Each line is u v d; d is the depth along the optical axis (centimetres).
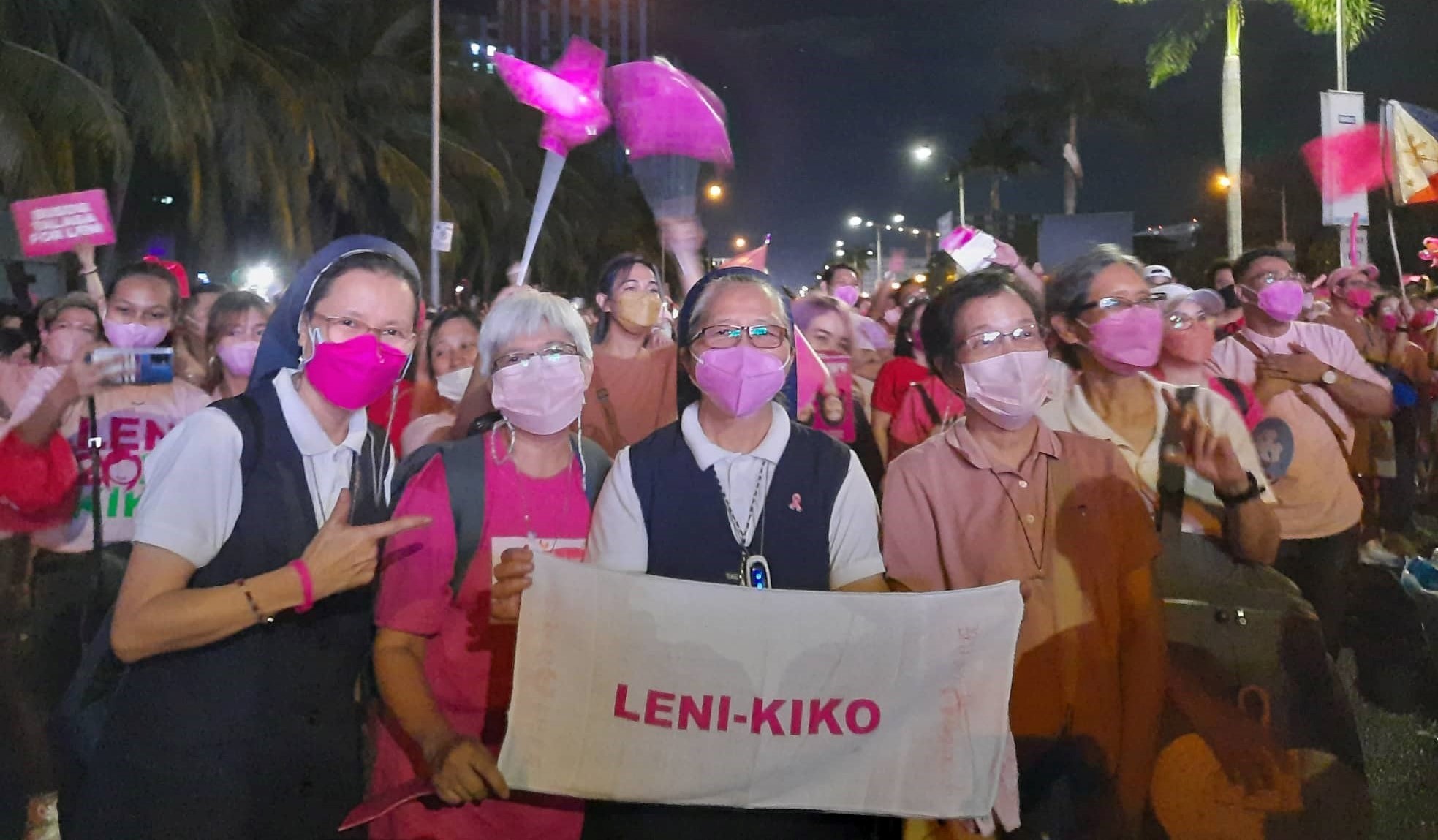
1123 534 256
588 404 349
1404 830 331
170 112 1282
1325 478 352
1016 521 250
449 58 2086
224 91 1485
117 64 1264
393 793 224
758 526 228
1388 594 417
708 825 227
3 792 313
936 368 263
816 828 230
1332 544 352
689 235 416
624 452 234
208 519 216
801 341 338
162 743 214
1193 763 267
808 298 383
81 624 333
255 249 1708
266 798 220
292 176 1605
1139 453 276
